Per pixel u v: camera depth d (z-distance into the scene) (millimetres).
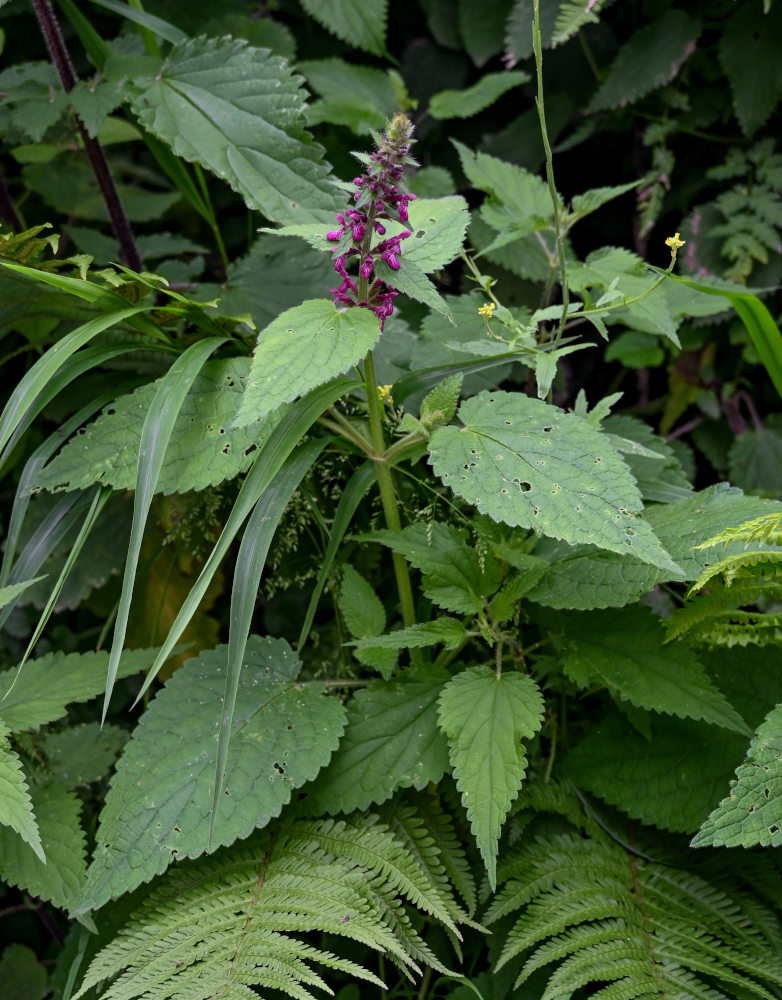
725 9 910
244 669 696
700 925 660
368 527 804
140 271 849
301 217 734
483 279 722
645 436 808
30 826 604
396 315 823
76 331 671
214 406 684
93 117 752
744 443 958
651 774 699
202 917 636
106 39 1019
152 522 838
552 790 711
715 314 931
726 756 690
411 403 785
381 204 601
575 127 995
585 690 753
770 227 917
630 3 957
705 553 649
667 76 913
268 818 636
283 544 797
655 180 951
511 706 645
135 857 628
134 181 1102
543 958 636
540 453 621
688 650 671
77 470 676
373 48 946
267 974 601
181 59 767
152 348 729
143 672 910
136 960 621
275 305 812
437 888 672
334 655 815
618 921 659
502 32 978
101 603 924
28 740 729
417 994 735
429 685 703
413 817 705
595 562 684
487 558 702
